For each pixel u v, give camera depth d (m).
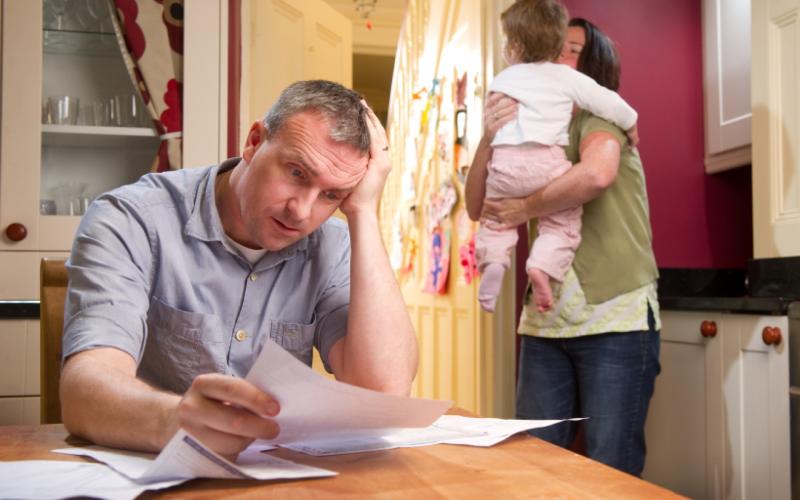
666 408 2.31
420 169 3.80
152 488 0.66
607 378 1.90
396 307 1.13
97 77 2.36
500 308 2.71
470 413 1.14
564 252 1.92
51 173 2.32
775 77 2.21
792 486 1.82
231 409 0.73
